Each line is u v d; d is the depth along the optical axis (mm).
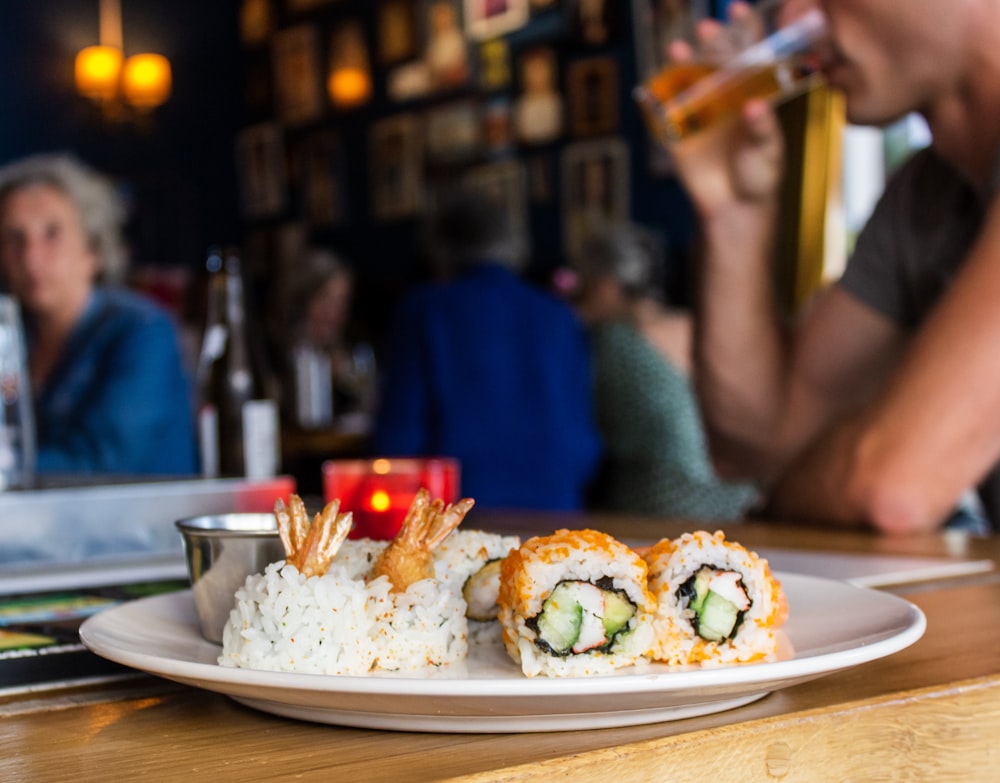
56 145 5016
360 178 4578
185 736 597
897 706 639
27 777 531
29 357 1983
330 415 3350
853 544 1177
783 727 596
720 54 1307
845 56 1268
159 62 4574
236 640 621
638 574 652
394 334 2150
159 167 5164
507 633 656
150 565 1081
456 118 4094
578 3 3557
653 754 556
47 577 1040
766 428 1528
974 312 1189
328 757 554
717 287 1518
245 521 770
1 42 4895
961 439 1198
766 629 665
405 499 1102
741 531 1254
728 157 1498
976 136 1293
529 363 2115
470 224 2143
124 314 1964
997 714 679
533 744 565
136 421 1912
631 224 3416
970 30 1224
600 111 3514
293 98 4848
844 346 1487
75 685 702
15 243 1948
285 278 3834
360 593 634
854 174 2734
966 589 987
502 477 2104
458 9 4055
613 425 2328
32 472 1271
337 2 4598
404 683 530
